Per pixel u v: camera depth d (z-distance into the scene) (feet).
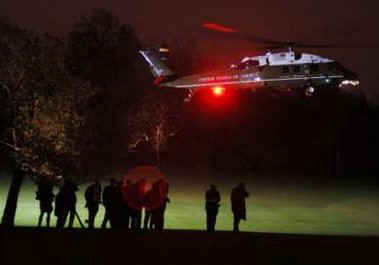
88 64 239.09
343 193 236.63
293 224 167.32
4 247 80.84
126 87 258.98
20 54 134.51
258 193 232.32
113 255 77.66
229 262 75.00
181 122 302.45
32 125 131.64
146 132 281.13
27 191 220.43
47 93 135.23
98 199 113.80
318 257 78.74
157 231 101.40
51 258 74.84
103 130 212.84
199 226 157.58
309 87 153.79
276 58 153.38
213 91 167.63
